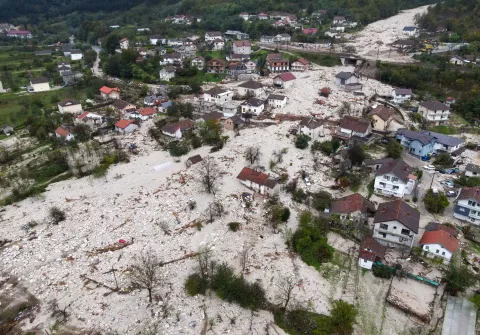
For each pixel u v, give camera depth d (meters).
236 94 126.31
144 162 87.81
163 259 57.75
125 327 46.94
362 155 81.00
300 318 47.31
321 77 143.12
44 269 56.75
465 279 50.91
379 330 46.09
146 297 51.16
